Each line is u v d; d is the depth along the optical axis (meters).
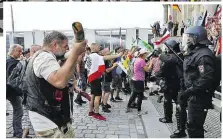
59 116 2.12
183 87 3.62
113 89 6.74
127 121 4.52
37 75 1.97
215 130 3.69
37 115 2.06
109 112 5.39
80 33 1.68
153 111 5.18
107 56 5.02
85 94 3.78
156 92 7.17
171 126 4.14
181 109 3.64
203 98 2.91
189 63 2.97
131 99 5.26
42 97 2.03
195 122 2.95
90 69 4.84
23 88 3.08
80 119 4.73
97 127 4.20
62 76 1.78
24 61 3.36
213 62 2.85
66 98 2.17
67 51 2.14
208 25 4.54
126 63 6.33
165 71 4.16
